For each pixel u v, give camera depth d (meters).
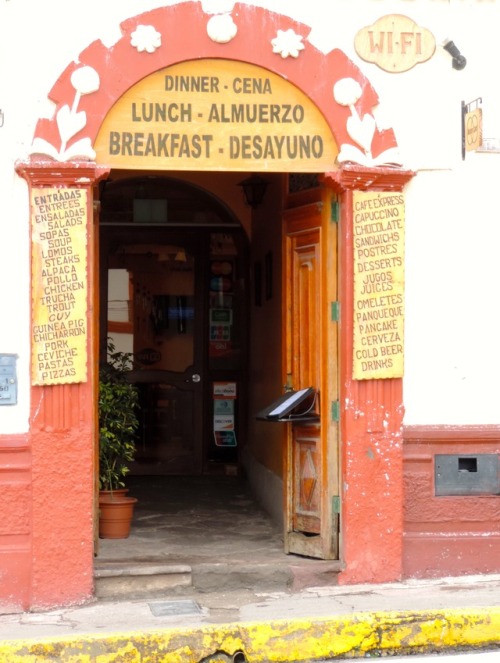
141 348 11.97
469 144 7.78
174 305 12.04
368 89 7.70
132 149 7.42
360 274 7.70
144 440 12.02
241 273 12.06
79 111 7.31
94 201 7.88
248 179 10.60
